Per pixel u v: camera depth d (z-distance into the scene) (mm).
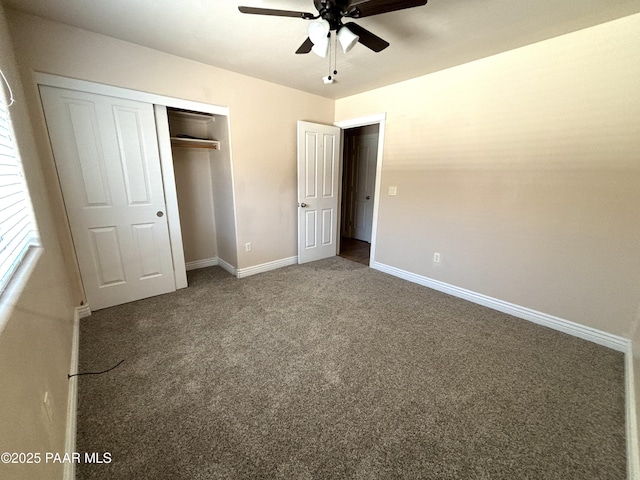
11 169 1345
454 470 1161
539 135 2170
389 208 3383
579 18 1768
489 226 2549
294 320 2352
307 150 3531
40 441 897
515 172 2328
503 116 2334
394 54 2312
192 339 2051
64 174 2115
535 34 1974
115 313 2398
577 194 2053
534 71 2133
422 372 1746
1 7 1599
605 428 1366
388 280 3293
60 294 1742
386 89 3178
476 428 1360
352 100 3582
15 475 685
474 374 1735
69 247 2193
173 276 2865
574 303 2156
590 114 1937
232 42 2152
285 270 3590
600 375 1732
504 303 2539
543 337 2146
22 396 824
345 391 1582
